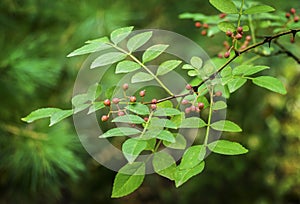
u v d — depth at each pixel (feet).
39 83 6.00
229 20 3.84
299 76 8.52
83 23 6.05
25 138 5.38
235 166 8.79
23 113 5.81
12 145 5.52
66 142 5.35
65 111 2.78
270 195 9.37
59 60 6.15
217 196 9.18
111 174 8.90
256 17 3.83
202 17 4.07
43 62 5.68
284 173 9.57
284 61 5.62
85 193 8.86
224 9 2.97
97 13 6.23
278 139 9.31
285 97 8.86
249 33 3.90
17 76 5.59
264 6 2.93
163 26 6.75
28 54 5.92
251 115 8.33
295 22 3.78
